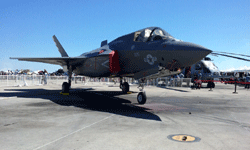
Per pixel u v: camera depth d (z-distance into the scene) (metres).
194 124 5.14
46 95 12.38
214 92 16.53
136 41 9.34
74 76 32.72
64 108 7.53
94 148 3.31
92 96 12.05
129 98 11.16
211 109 7.73
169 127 4.79
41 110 7.05
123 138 3.86
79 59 11.82
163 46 7.80
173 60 7.38
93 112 6.73
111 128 4.62
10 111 6.81
